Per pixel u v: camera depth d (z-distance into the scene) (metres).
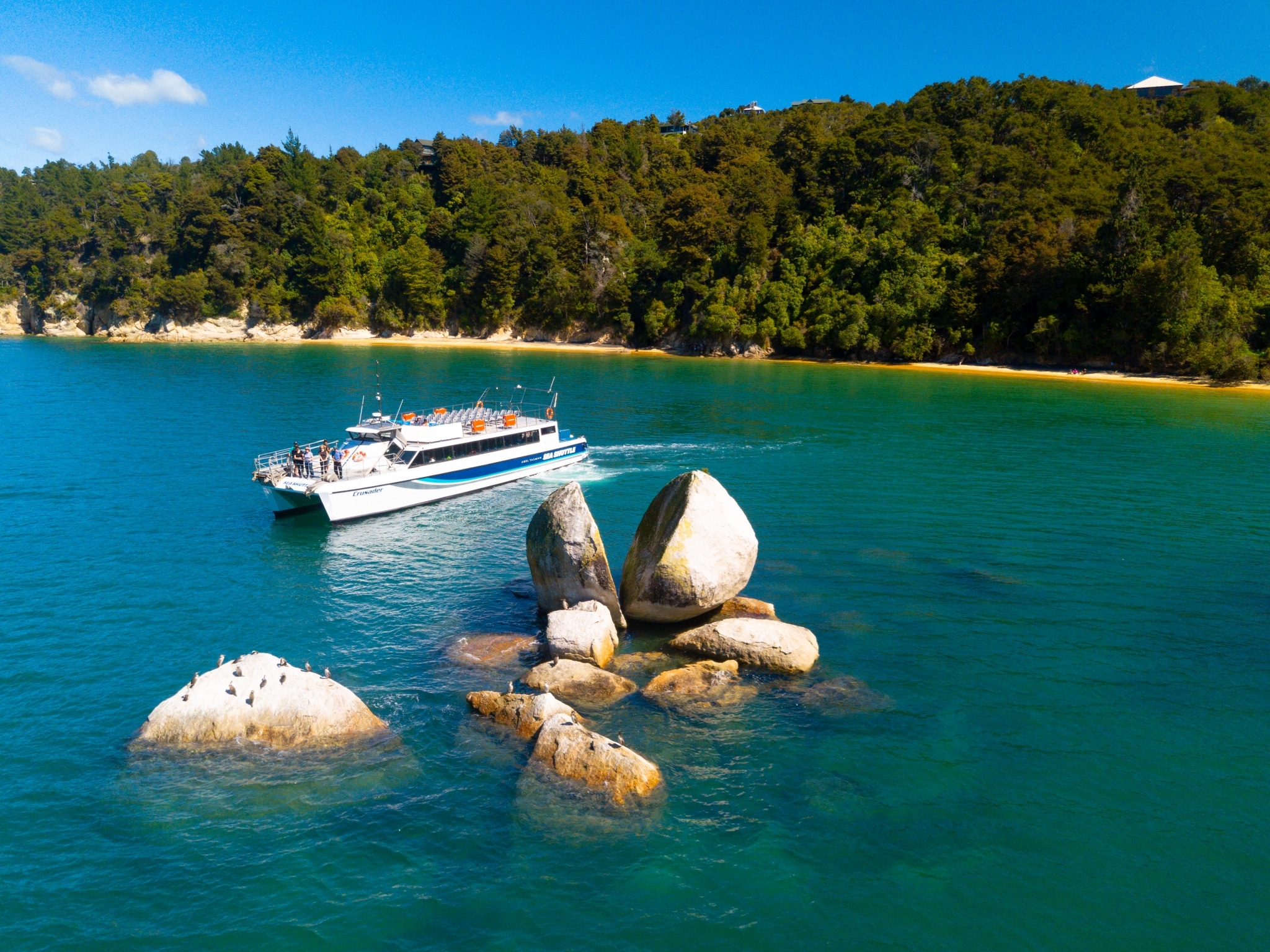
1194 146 115.00
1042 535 29.44
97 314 154.38
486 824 13.02
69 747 15.29
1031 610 22.34
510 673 18.44
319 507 33.56
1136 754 15.24
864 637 20.44
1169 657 19.44
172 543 28.81
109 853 12.38
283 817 13.20
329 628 21.22
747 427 54.75
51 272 162.12
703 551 20.80
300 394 68.00
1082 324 92.62
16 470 38.81
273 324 143.88
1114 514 32.50
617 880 11.79
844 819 13.20
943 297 102.56
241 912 11.23
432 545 29.27
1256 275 90.19
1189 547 28.12
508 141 198.50
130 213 163.38
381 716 16.31
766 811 13.37
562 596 21.56
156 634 20.72
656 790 13.71
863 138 125.50
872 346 103.88
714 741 15.48
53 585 24.14
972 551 27.56
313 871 11.99
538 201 149.75
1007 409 63.91
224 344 133.75
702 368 99.81
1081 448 47.22
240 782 14.05
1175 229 89.88
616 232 138.62
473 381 79.25
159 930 10.91
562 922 11.02
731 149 151.75
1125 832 12.96
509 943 10.62
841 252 113.31
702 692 17.20
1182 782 14.35
